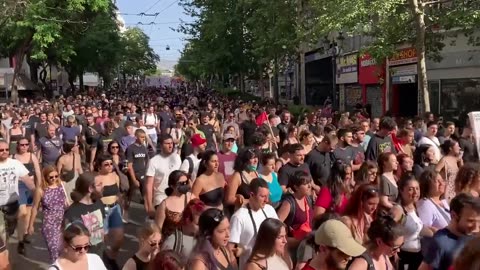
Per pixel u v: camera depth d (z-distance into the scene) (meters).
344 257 4.18
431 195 6.34
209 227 5.00
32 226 9.72
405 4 17.25
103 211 7.03
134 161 11.11
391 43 18.78
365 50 19.11
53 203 7.85
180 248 5.64
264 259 4.86
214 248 5.04
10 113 18.86
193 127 14.46
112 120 14.46
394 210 6.04
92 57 50.97
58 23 34.62
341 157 9.31
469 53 22.09
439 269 4.70
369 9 16.75
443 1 17.00
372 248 4.67
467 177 6.22
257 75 40.28
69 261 5.03
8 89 48.16
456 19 16.92
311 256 5.18
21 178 8.89
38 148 13.80
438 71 24.06
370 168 7.23
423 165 8.95
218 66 37.16
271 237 4.82
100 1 36.38
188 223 5.75
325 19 17.80
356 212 5.64
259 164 7.93
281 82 58.16
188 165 8.96
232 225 6.00
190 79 108.38
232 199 7.23
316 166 9.25
